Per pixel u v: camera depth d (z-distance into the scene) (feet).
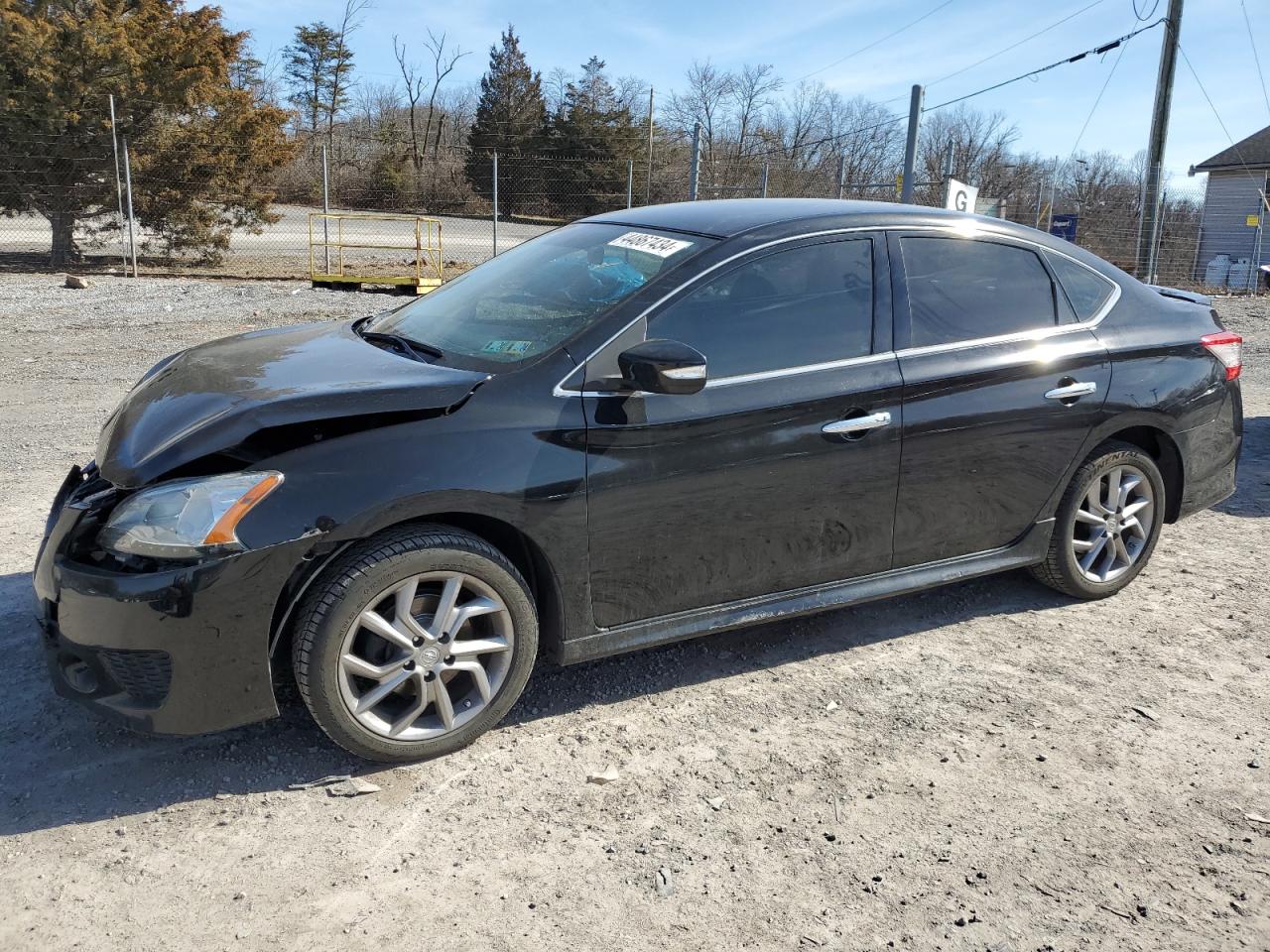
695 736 10.60
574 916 7.91
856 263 11.94
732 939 7.73
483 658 10.19
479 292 12.54
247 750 10.03
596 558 10.36
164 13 69.36
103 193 67.10
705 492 10.75
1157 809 9.52
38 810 9.01
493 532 10.25
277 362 11.02
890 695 11.58
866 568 12.16
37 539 15.40
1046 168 101.19
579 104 128.16
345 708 9.36
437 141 172.86
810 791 9.66
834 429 11.31
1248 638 13.24
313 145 107.55
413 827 8.96
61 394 26.71
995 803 9.55
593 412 10.11
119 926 7.67
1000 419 12.51
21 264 66.95
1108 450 13.79
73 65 64.59
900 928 7.89
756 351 11.09
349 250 86.43
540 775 9.81
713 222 11.98
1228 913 8.16
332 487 9.03
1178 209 81.41
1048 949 7.73
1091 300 13.73
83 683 9.32
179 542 8.66
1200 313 14.94
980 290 12.78
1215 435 14.75
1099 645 13.00
